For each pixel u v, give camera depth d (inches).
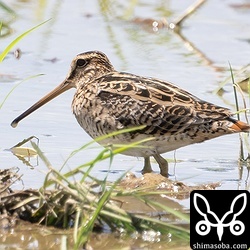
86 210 422.0
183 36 860.6
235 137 600.4
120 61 751.1
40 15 899.4
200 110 522.0
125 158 556.4
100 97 538.9
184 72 729.0
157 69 732.7
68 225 432.1
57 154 543.5
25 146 554.6
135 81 541.3
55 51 777.6
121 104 530.6
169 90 532.4
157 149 528.7
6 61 740.7
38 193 439.2
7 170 472.1
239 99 660.7
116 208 423.2
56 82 687.7
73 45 801.6
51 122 604.1
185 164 546.3
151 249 414.9
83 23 888.3
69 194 432.1
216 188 500.7
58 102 648.4
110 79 548.4
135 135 528.4
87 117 547.5
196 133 522.9
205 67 748.0
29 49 781.3
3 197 439.2
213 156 561.6
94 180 425.1
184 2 985.5
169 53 791.1
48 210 434.0
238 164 545.6
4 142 560.7
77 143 565.6
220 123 518.0
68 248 408.5
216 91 661.9
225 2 990.4
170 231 417.4
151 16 914.7
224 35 867.4
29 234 424.8
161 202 478.3
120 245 417.4
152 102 525.0
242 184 508.7
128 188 492.1
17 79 689.0
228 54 794.8
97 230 428.8
